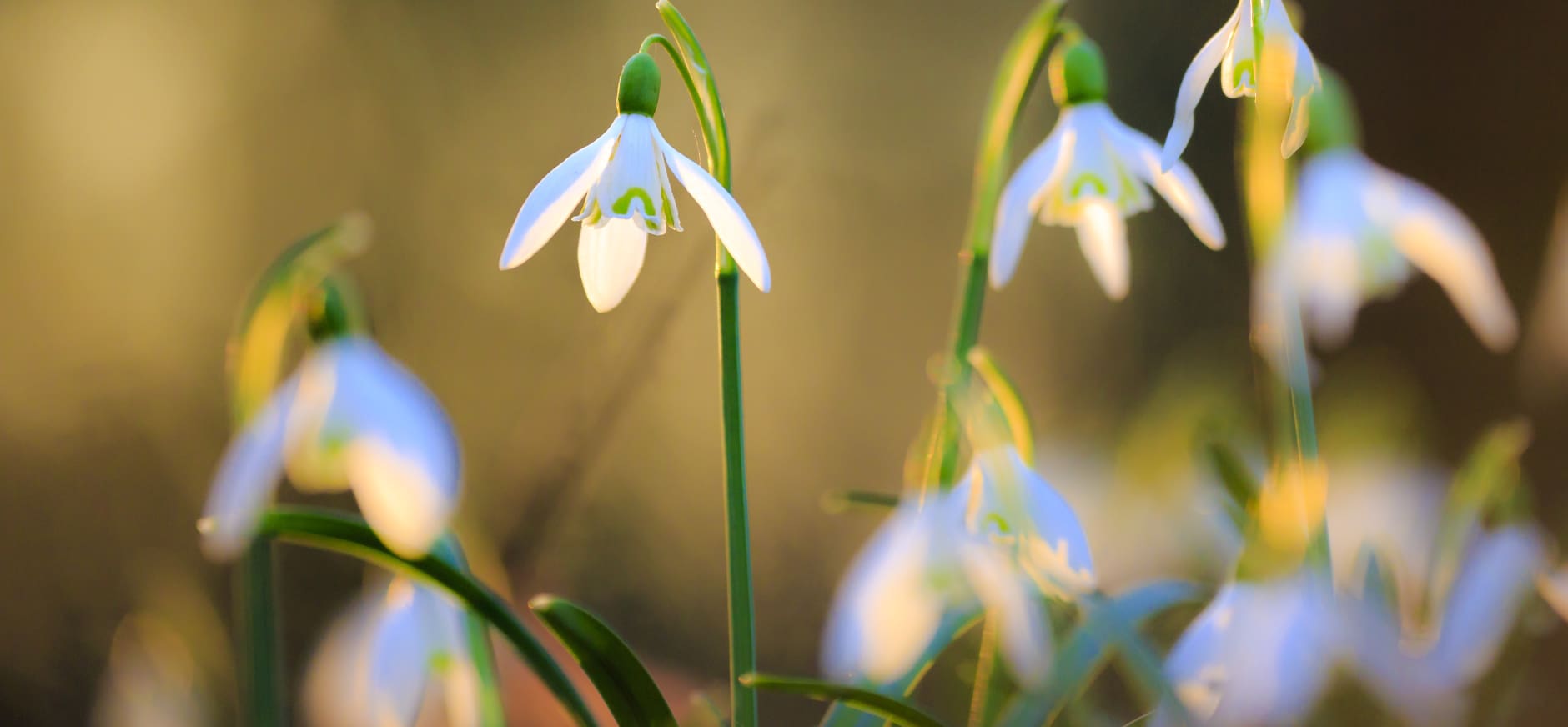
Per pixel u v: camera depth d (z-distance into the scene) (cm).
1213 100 103
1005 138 44
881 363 114
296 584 102
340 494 100
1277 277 40
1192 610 45
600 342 82
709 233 64
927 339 113
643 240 43
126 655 43
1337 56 102
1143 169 44
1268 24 39
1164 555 44
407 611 42
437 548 41
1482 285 43
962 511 41
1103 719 44
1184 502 43
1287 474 39
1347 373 81
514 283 114
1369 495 43
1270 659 38
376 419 40
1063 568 41
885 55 113
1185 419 43
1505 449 41
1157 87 106
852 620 42
